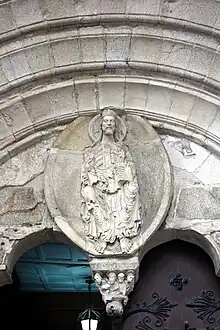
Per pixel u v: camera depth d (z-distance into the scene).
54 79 8.10
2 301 12.91
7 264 7.57
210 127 7.95
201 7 7.76
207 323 7.66
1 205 7.82
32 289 13.67
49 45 7.96
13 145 7.97
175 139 8.13
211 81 7.86
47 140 8.17
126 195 7.57
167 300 7.79
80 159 8.07
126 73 8.12
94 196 7.59
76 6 7.91
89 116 8.20
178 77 8.02
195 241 7.86
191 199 7.82
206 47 7.80
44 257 11.73
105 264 7.40
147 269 7.96
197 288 7.84
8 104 7.89
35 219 7.80
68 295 13.96
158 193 7.77
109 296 7.34
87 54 8.05
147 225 7.60
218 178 7.89
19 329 13.45
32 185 7.96
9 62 7.90
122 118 8.16
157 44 7.96
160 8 7.85
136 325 7.69
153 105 8.13
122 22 7.99
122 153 7.83
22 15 7.86
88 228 7.52
